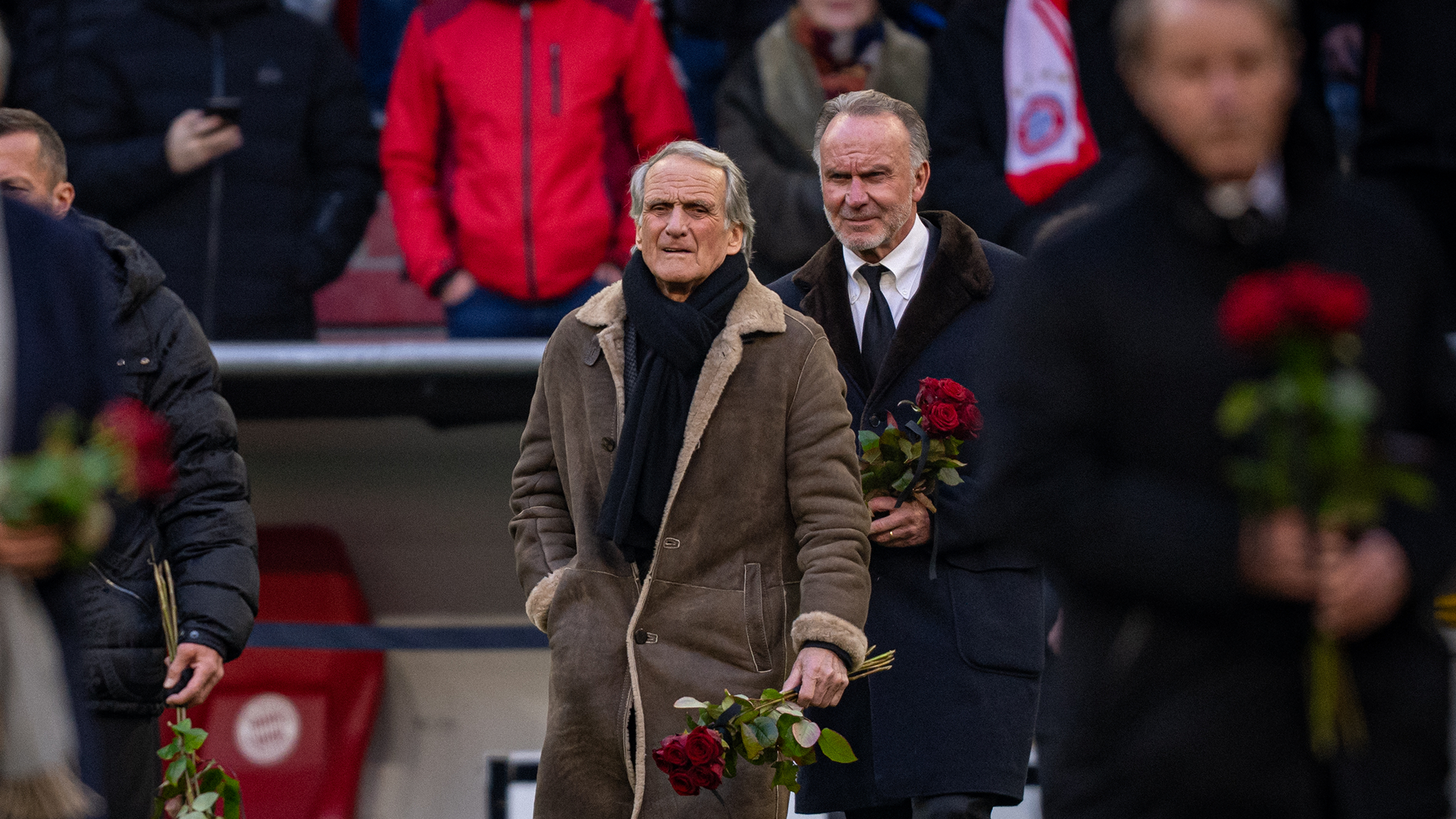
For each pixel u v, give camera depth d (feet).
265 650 70.90
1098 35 63.62
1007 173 63.67
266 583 71.92
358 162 68.49
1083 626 25.94
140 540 41.01
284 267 67.36
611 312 40.27
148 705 41.01
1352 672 24.70
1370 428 24.50
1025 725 44.21
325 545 73.26
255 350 65.98
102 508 26.78
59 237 27.50
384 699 72.59
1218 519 24.29
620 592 39.22
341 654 71.31
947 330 45.19
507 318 65.92
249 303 67.05
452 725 72.59
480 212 65.21
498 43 65.10
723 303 39.34
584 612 39.22
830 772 44.45
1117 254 25.44
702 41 69.87
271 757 69.82
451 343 66.08
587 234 65.36
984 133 64.23
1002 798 44.09
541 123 64.75
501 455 75.05
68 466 25.55
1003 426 25.89
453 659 73.00
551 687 39.63
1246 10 24.44
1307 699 24.71
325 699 70.74
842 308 45.80
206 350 42.93
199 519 42.01
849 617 37.83
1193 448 24.98
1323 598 23.73
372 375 66.80
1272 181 25.63
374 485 74.69
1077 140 63.16
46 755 25.52
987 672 43.80
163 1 67.00
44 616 26.50
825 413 39.27
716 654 38.55
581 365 40.29
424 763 72.28
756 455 38.99
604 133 65.87
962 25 65.16
